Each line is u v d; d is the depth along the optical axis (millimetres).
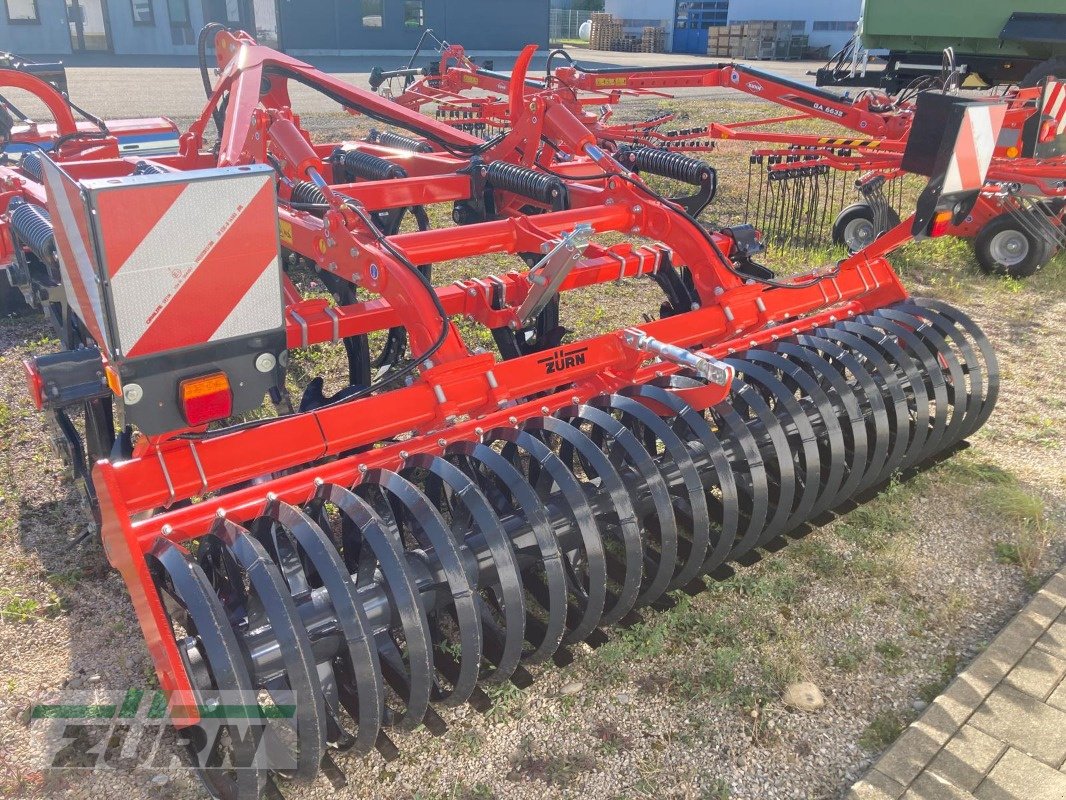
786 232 8547
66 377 2553
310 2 27344
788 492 3121
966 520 3791
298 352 5340
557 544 2502
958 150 3234
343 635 2262
